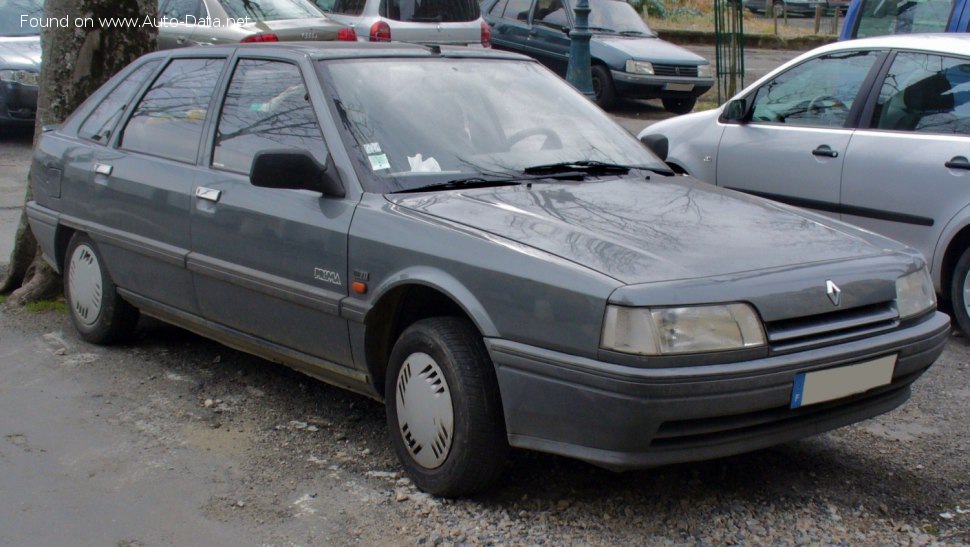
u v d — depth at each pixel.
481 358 3.79
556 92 5.21
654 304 3.35
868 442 4.61
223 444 4.56
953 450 4.52
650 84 15.32
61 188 5.95
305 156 4.22
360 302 4.14
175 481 4.20
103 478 4.23
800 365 3.50
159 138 5.38
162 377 5.42
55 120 6.75
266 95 4.85
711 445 3.51
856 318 3.73
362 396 5.15
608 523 3.79
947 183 6.18
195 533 3.77
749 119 7.49
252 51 5.05
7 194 10.10
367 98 4.58
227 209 4.74
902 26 10.09
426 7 14.19
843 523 3.81
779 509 3.92
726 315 3.41
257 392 5.20
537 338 3.55
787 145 7.09
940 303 6.95
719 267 3.56
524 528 3.75
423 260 3.90
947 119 6.31
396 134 4.47
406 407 4.05
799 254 3.78
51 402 5.07
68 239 6.09
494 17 16.89
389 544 3.67
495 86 4.98
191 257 4.96
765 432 3.60
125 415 4.90
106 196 5.54
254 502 4.00
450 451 3.86
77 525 3.84
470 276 3.75
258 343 4.84
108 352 5.82
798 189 7.04
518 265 3.62
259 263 4.61
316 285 4.35
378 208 4.15
